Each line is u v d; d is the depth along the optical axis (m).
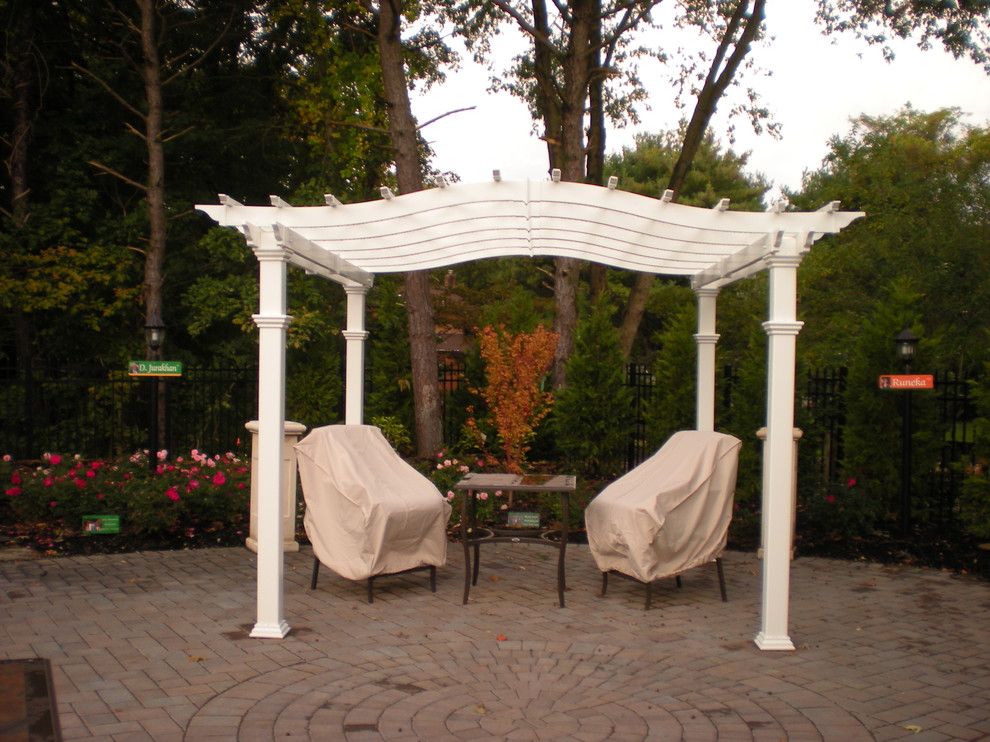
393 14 12.05
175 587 6.89
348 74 15.25
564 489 6.48
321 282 15.07
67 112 15.82
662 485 6.46
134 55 15.80
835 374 10.43
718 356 10.99
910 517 9.45
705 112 14.25
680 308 11.73
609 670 5.00
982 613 6.41
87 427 14.32
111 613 6.11
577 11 13.24
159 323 9.47
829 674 4.97
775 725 4.19
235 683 4.71
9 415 13.44
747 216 5.46
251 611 6.20
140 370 9.06
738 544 8.86
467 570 6.50
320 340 14.17
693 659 5.22
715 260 7.04
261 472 5.61
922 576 7.64
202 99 16.48
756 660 5.22
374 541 6.39
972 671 5.06
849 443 9.57
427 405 12.38
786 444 5.48
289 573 7.48
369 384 14.30
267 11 16.72
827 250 23.20
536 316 13.38
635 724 4.18
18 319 14.43
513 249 6.98
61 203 14.14
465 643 5.49
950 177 20.28
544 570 7.71
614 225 5.67
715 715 4.31
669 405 10.76
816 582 7.38
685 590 7.01
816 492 8.99
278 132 16.70
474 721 4.20
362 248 6.29
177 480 8.82
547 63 14.59
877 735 4.09
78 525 8.62
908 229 19.34
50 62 15.55
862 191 24.17
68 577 7.20
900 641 5.66
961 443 9.61
